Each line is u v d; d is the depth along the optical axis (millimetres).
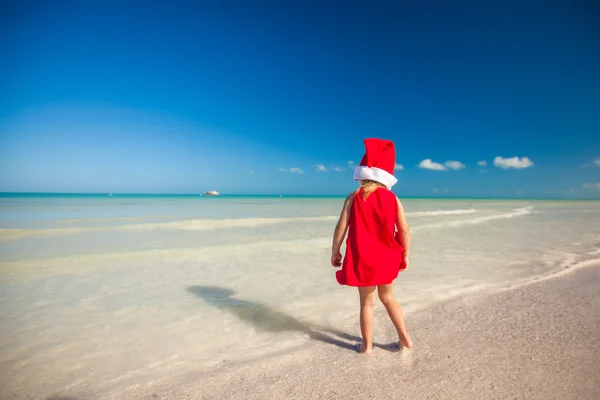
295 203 33594
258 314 3426
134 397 1987
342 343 2746
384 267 2344
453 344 2648
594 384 2033
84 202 29094
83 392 2049
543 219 14727
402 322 2557
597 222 13305
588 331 2832
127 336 2881
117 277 4754
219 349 2650
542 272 5012
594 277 4691
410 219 13266
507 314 3293
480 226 11422
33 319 3227
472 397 1924
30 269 5094
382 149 2555
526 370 2215
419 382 2098
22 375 2244
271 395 1981
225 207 23312
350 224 2502
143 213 15750
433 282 4488
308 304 3729
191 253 6348
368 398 1931
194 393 2020
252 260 5914
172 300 3824
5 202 27422
